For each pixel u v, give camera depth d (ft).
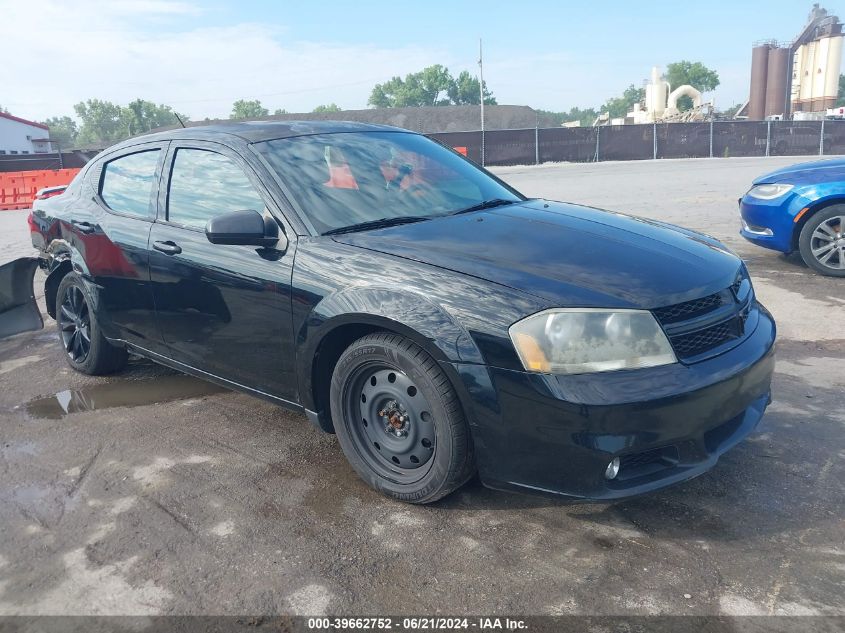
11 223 46.85
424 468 9.00
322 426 10.12
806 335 15.85
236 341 10.75
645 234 10.18
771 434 10.93
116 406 13.30
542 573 7.76
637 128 102.32
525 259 8.84
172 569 8.07
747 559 7.86
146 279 12.05
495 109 204.33
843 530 8.34
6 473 10.70
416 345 8.55
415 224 10.25
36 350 17.30
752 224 23.08
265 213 10.35
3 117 183.11
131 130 435.94
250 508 9.37
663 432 7.72
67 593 7.72
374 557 8.16
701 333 8.37
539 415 7.77
